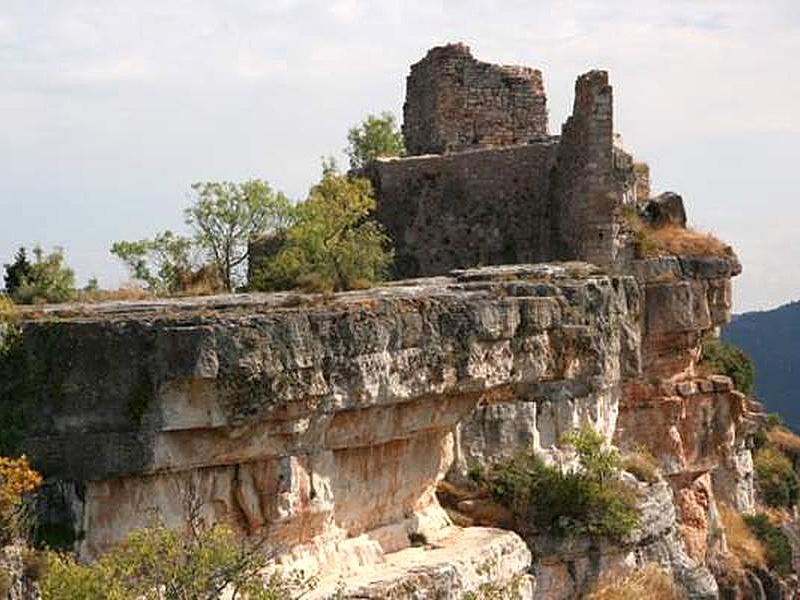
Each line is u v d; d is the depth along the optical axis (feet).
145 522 87.81
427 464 111.24
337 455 100.53
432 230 165.68
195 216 162.91
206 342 86.58
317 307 97.30
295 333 92.07
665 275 154.10
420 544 108.06
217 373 87.30
